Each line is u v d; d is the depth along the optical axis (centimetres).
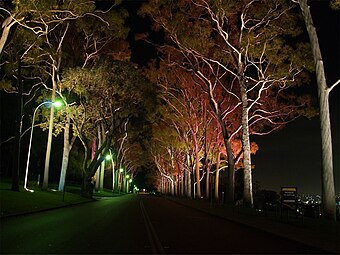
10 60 3700
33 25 3509
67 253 1076
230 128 5184
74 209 3291
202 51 3481
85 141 5131
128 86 4484
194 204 4697
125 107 4812
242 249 1285
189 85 5081
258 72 3378
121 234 1578
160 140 7062
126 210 3394
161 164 10044
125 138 8375
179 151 7575
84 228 1770
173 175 10031
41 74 4628
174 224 2186
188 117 5541
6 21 2598
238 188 8381
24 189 3912
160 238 1491
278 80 3347
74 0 2825
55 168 8656
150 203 5291
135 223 2136
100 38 4653
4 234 1466
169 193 12025
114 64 4400
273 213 2845
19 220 2098
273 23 3175
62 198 4122
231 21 3409
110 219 2356
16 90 4109
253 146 5541
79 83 4303
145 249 1193
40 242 1273
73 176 9562
